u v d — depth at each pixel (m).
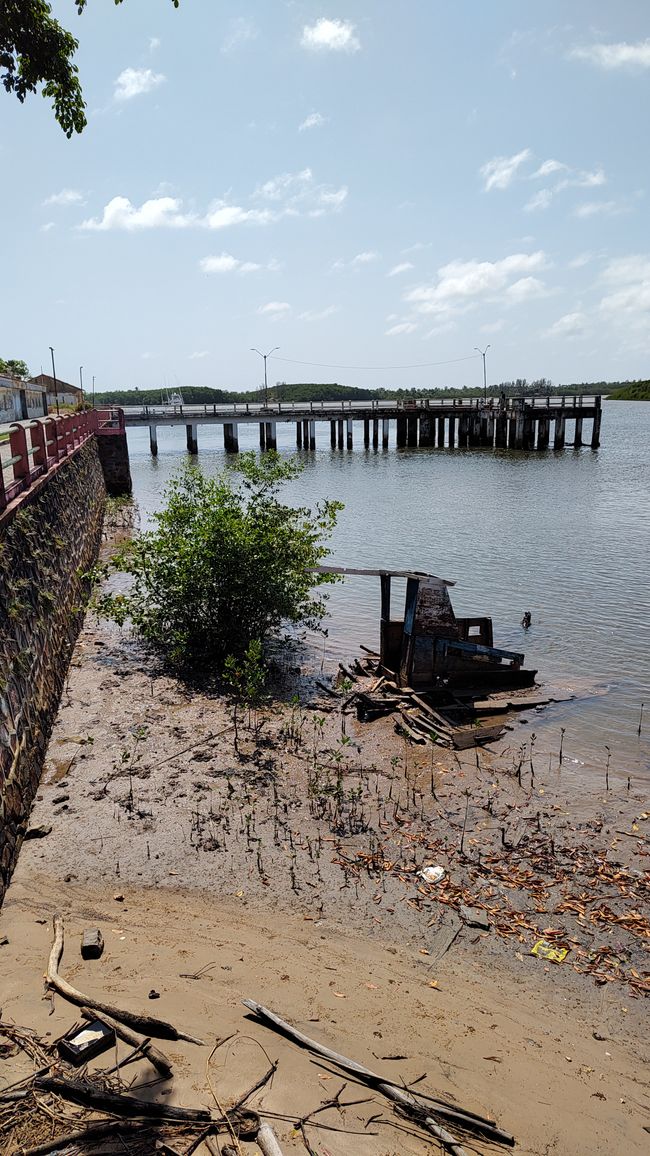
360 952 6.08
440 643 11.62
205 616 13.28
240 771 8.98
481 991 5.71
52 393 40.56
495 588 18.55
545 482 40.19
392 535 25.97
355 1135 4.11
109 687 11.54
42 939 5.89
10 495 10.41
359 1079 4.59
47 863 7.03
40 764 8.79
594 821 8.13
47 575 11.38
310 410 62.81
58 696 10.78
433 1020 5.34
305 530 13.76
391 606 16.92
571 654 13.69
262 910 6.54
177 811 8.03
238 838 7.60
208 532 12.88
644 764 9.52
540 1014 5.52
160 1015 4.99
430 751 9.80
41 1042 4.59
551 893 6.92
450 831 7.90
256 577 12.87
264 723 10.47
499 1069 4.90
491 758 9.66
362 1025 5.19
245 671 11.63
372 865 7.27
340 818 8.07
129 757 9.22
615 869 7.26
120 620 13.70
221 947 5.98
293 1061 4.68
